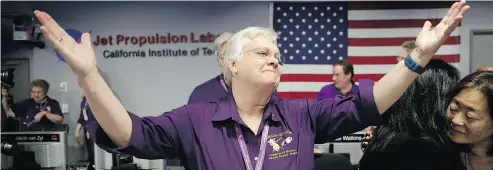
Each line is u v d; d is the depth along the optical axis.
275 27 5.60
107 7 5.79
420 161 1.25
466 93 1.15
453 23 1.07
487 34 5.49
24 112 4.75
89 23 5.79
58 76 5.86
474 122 1.14
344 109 1.24
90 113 1.12
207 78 5.81
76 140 3.27
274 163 1.20
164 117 1.23
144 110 5.83
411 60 1.11
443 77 1.32
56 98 5.86
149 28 5.80
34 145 2.61
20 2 5.75
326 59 5.57
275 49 1.24
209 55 5.79
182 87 5.82
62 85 5.86
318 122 1.30
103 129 1.08
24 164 2.58
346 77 4.77
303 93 5.56
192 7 5.77
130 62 5.81
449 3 5.42
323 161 1.78
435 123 1.29
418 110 1.31
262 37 1.25
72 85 5.88
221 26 5.76
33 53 5.83
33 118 4.71
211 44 5.78
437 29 1.09
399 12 5.49
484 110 1.12
